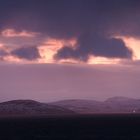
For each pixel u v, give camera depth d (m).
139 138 163.88
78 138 165.00
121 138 164.00
